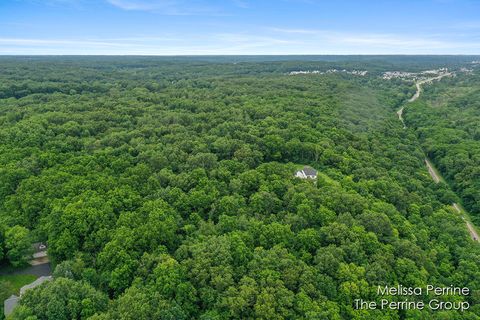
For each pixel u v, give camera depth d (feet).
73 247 225.76
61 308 175.01
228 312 184.03
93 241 230.27
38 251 249.75
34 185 276.00
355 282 207.62
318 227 257.55
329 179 346.74
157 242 227.61
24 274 228.02
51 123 410.52
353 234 238.68
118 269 202.90
